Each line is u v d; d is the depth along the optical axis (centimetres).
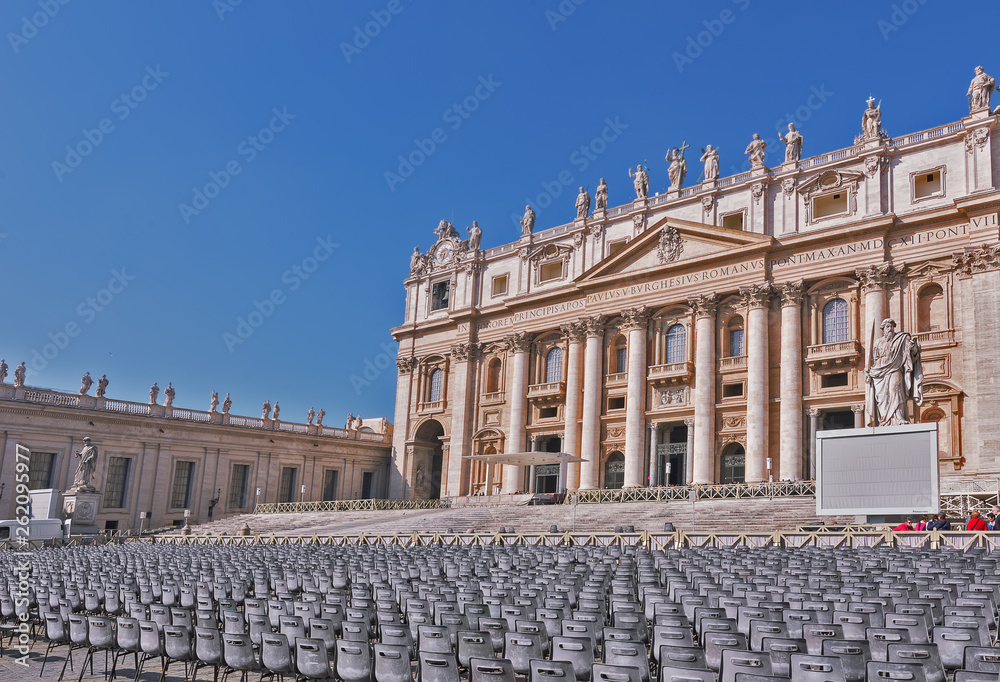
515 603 1395
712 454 5366
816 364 5078
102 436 5947
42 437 5653
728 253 5494
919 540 2538
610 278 6088
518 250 6969
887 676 808
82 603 1705
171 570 2173
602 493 5259
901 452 2962
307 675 1103
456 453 6906
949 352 4653
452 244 7631
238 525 5931
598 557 2344
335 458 7488
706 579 1560
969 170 4741
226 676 1275
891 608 1182
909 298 4859
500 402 6819
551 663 876
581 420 6169
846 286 5119
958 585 1435
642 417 5744
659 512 4300
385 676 1028
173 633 1247
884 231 4972
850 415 5150
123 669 1462
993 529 2659
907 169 5034
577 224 6600
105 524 5844
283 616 1242
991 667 848
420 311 7744
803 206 5394
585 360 6203
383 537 3700
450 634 1178
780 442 5122
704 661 888
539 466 6475
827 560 1988
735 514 4022
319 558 2519
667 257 5869
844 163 5275
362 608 1349
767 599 1284
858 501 3027
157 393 6344
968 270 4641
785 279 5319
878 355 3338
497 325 7025
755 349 5278
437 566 2092
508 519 4706
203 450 6525
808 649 1032
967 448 4475
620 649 985
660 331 5856
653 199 6212
